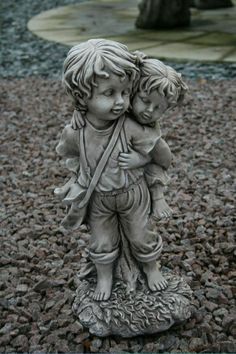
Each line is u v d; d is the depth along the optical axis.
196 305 2.13
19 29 7.46
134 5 8.64
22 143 3.88
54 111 4.43
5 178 3.37
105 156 1.68
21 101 4.71
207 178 3.23
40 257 2.52
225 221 2.73
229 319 2.04
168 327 1.96
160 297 1.95
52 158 3.61
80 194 1.75
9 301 2.23
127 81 1.58
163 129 3.96
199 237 2.62
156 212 1.83
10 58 6.12
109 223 1.83
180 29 6.93
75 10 8.48
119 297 1.95
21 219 2.87
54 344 1.99
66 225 1.86
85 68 1.52
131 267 1.95
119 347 1.94
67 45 6.43
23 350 1.99
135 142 1.70
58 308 2.15
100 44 1.54
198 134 3.87
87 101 1.59
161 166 1.81
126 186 1.73
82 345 1.97
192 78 5.07
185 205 2.91
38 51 6.32
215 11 7.88
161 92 1.60
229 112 4.23
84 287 2.05
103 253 1.87
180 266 2.40
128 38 6.57
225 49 5.87
